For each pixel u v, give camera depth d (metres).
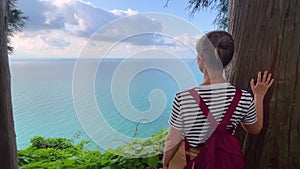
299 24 1.41
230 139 1.16
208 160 1.13
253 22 1.54
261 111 1.42
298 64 1.43
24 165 3.18
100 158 2.82
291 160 1.50
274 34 1.47
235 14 1.67
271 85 1.48
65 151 4.17
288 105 1.47
